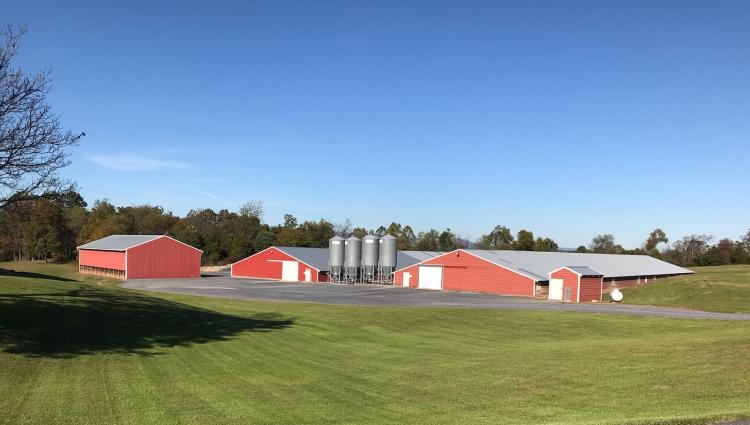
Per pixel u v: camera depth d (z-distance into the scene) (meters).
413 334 23.91
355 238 66.12
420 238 126.94
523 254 63.38
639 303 47.97
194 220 118.06
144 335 19.58
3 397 11.19
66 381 12.73
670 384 11.79
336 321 26.61
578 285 48.56
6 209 18.53
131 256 66.88
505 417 9.75
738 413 8.59
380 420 9.77
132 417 10.06
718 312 37.12
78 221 106.88
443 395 11.82
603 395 11.16
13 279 27.58
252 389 12.52
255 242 100.94
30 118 17.12
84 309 22.30
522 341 22.67
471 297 46.72
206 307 31.09
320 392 12.25
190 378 13.57
